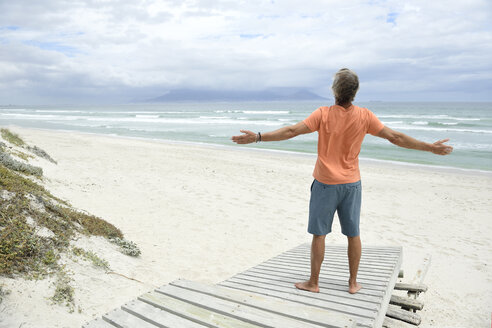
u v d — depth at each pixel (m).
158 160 17.34
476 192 13.13
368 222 9.51
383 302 3.18
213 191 11.69
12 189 5.01
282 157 20.89
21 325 3.12
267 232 8.19
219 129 40.00
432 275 6.21
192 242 7.07
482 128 38.16
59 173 11.02
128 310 2.65
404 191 13.20
